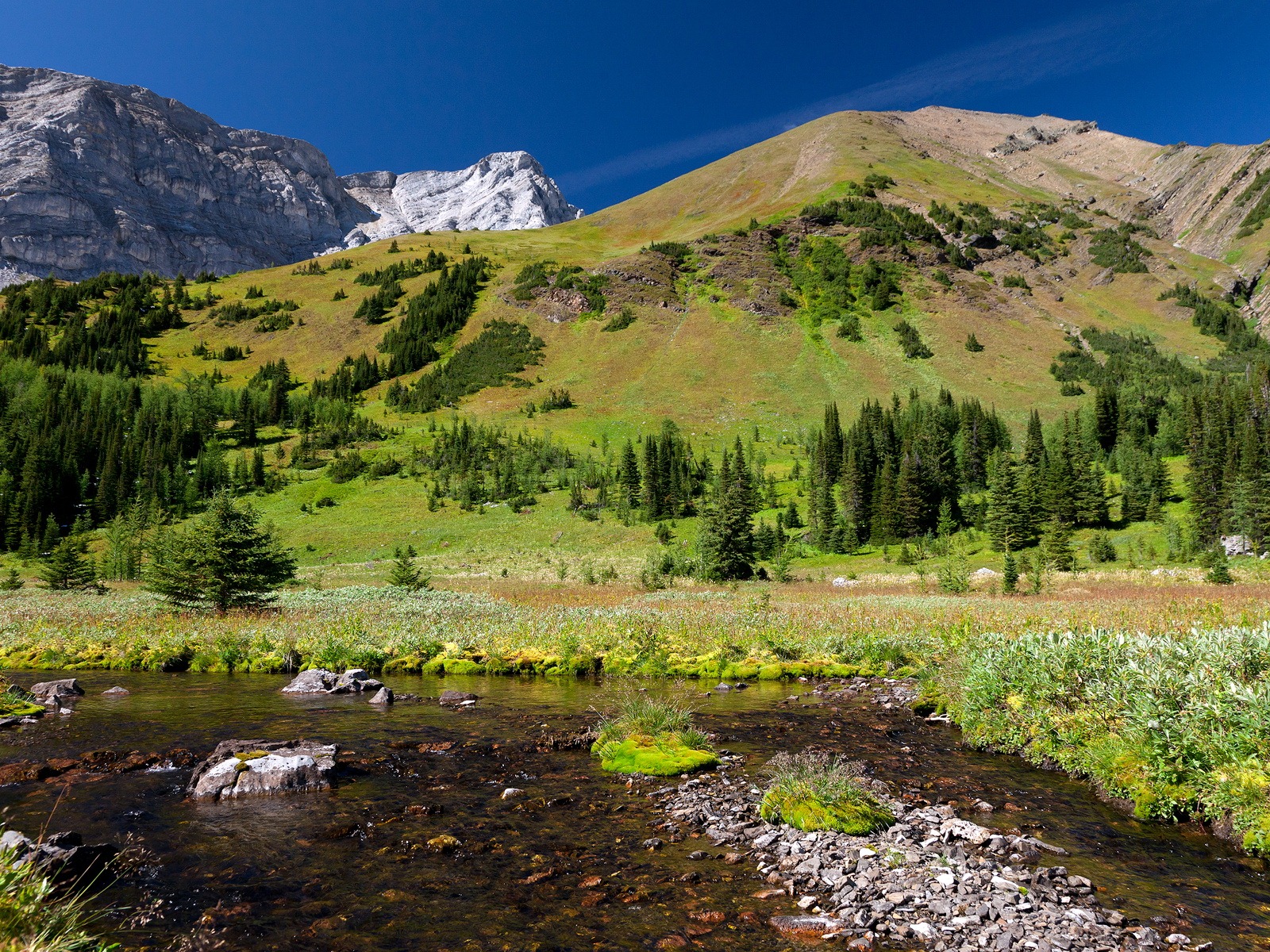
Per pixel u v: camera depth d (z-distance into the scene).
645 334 194.25
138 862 7.19
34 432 114.69
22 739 12.29
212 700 16.47
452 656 22.39
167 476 105.44
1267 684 8.88
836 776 9.20
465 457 122.38
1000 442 121.25
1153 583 49.22
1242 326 188.62
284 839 7.95
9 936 4.68
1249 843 7.88
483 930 5.93
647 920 6.13
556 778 10.48
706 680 20.34
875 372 172.38
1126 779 9.55
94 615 31.80
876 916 6.14
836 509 92.12
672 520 97.06
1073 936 5.85
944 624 25.89
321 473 119.75
